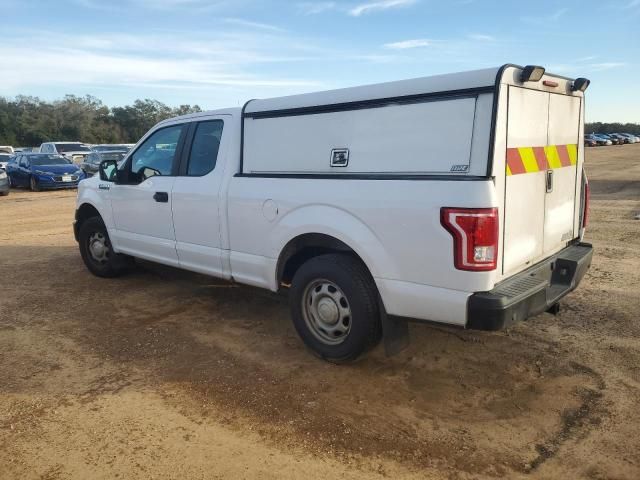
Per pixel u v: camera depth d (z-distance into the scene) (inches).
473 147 130.7
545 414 136.6
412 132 140.8
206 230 199.3
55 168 800.9
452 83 133.2
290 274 191.6
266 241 176.9
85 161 914.1
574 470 114.5
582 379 153.7
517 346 176.9
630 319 196.2
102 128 3324.3
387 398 146.0
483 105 129.3
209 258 200.4
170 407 143.0
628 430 128.2
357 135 152.5
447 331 189.6
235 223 186.9
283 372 162.2
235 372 162.9
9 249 347.3
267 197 173.6
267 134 177.6
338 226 153.3
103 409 142.4
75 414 140.0
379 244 145.2
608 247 313.9
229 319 208.7
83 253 272.5
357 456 120.6
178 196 208.1
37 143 3117.6
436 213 132.6
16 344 186.4
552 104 157.5
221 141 194.5
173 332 195.9
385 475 114.0
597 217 430.3
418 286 139.5
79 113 3312.0
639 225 386.3
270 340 187.3
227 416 138.0
